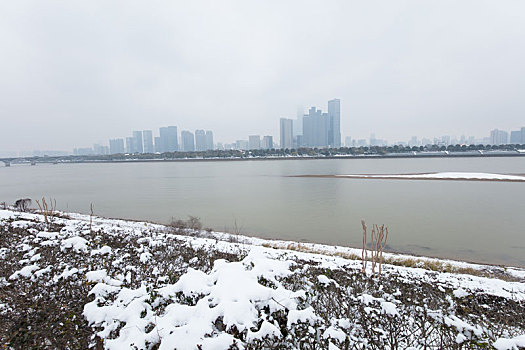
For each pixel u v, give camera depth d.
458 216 24.75
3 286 4.67
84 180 69.88
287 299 3.37
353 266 8.74
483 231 19.94
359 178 58.75
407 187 44.59
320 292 4.28
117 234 10.65
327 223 22.98
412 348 3.26
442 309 4.16
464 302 5.25
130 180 67.12
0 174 105.62
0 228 9.55
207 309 3.12
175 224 18.28
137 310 3.37
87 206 31.67
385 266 9.12
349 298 4.25
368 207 29.50
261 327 2.92
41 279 4.88
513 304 5.84
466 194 36.84
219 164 137.38
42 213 16.50
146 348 2.84
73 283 4.66
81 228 11.23
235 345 2.78
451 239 18.14
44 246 7.15
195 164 144.50
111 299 3.98
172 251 8.12
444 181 50.72
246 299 3.22
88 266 5.47
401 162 114.62
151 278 5.19
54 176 88.19
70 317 3.55
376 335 3.38
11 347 3.22
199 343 2.73
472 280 7.82
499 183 46.88
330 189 44.06
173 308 3.24
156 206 31.47
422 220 23.47
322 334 3.16
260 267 4.00
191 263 6.81
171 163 165.88
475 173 60.19
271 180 59.53
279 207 30.25
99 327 3.37
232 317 2.97
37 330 3.36
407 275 7.96
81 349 3.17
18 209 21.73
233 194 40.50
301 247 14.59
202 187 49.78
